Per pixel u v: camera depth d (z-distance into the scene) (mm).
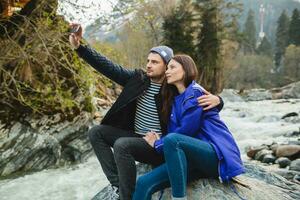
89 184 6109
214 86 35156
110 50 8594
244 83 67625
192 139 3068
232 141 3221
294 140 8953
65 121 7234
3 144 6414
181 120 3180
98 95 11766
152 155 3342
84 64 7422
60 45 6930
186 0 30875
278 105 22438
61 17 7219
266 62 75438
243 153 8398
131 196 3156
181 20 30016
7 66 7027
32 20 7121
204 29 33250
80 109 7527
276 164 6922
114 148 3188
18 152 6586
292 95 32656
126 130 3588
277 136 10484
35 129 6832
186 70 3299
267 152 7414
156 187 3146
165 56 3449
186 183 3334
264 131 11180
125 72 3674
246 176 3986
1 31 7273
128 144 3182
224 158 3082
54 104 7105
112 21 7016
